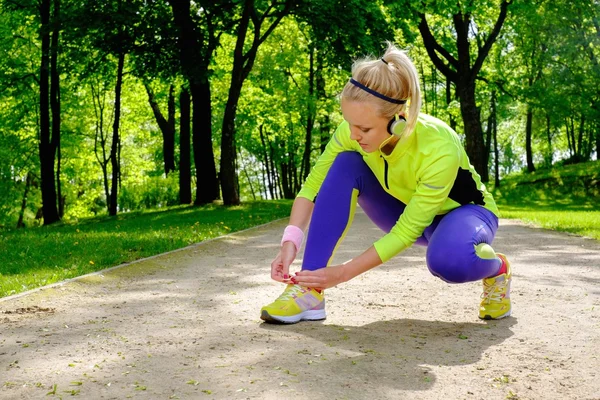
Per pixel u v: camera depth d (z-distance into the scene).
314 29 18.23
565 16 25.59
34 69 23.08
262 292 5.06
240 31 19.06
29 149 29.62
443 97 38.31
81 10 17.48
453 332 3.59
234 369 2.83
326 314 4.13
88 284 5.38
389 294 4.91
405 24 20.44
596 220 13.18
